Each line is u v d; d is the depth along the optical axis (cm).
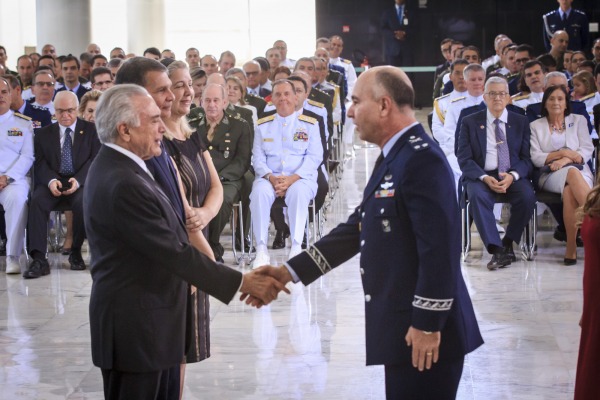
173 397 455
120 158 394
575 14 1747
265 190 855
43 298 765
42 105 1043
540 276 801
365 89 390
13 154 864
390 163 387
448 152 1002
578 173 830
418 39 2259
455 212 378
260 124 903
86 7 1988
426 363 378
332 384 566
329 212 1075
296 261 432
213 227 844
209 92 870
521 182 838
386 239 386
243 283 427
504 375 574
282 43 1538
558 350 616
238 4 2455
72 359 619
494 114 862
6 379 584
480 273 816
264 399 545
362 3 2288
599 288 411
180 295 405
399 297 385
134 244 386
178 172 471
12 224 848
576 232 830
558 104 866
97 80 1137
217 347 636
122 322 391
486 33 2258
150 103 398
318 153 898
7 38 2247
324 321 689
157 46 2236
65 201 857
